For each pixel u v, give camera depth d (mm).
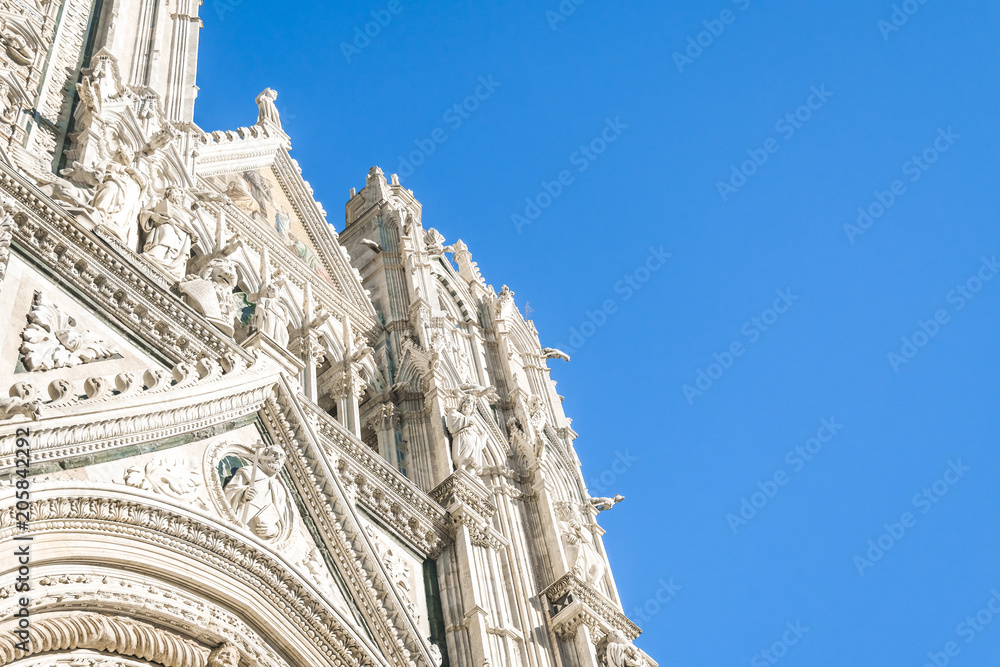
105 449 17172
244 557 18656
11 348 17500
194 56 30797
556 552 29078
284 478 20891
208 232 27141
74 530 16125
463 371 34469
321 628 19375
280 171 34375
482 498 26391
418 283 35438
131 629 16609
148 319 20297
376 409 29828
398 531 24188
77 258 19531
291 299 29078
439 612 23672
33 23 25406
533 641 25391
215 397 19828
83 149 22859
